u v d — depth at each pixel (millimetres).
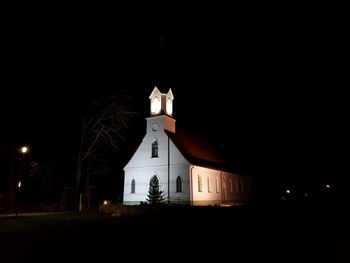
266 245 12766
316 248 12109
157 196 39000
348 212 28562
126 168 45656
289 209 31047
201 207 29312
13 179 38812
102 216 28797
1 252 11680
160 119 44469
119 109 38156
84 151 40156
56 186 46094
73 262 10070
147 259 10359
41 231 17641
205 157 50031
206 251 11586
